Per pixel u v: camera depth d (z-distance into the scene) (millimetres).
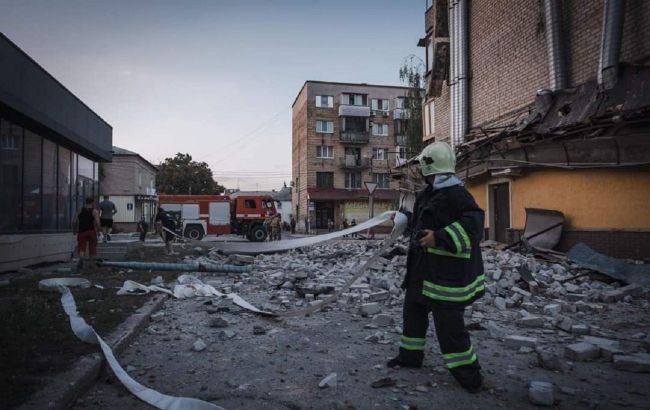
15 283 8078
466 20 17297
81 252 10930
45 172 12977
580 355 4172
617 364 3936
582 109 10766
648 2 9984
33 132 12195
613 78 10164
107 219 16312
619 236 10336
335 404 3186
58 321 4957
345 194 49062
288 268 12070
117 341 4398
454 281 3346
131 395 3336
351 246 17844
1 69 9258
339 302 7074
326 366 4039
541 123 11773
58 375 3303
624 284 8188
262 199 30203
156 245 21156
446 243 3201
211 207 29750
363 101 50969
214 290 7984
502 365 4043
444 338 3398
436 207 3447
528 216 12492
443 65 18641
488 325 5258
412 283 3641
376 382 3498
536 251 11391
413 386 3518
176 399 3105
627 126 9648
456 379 3420
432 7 20562
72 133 13617
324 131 50188
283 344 4785
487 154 14234
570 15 12227
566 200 11703
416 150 28594
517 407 3141
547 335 5129
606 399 3283
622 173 10359
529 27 13750
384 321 5660
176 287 7816
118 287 7848
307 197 49000
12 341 4168
